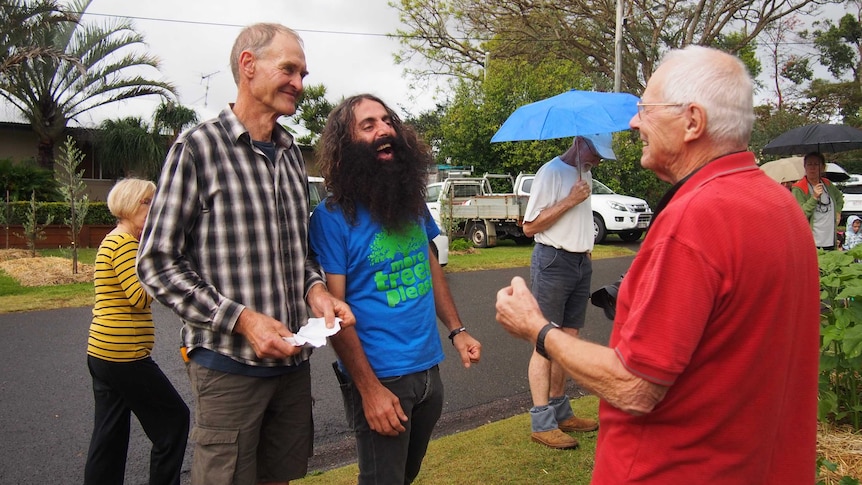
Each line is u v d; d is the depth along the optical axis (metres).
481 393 5.33
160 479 3.29
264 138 2.34
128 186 3.20
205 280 2.16
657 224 1.62
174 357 6.20
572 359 1.67
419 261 2.54
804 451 1.67
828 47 41.50
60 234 15.49
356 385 2.35
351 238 2.41
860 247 3.45
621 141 19.84
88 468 3.25
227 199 2.18
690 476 1.57
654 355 1.49
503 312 1.88
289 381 2.40
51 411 4.78
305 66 2.34
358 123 2.46
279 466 2.46
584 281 4.12
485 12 26.17
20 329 7.25
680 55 1.73
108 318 3.10
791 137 8.45
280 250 2.28
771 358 1.53
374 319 2.42
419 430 2.62
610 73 26.77
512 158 20.14
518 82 20.84
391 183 2.40
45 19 15.30
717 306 1.50
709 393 1.53
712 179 1.60
